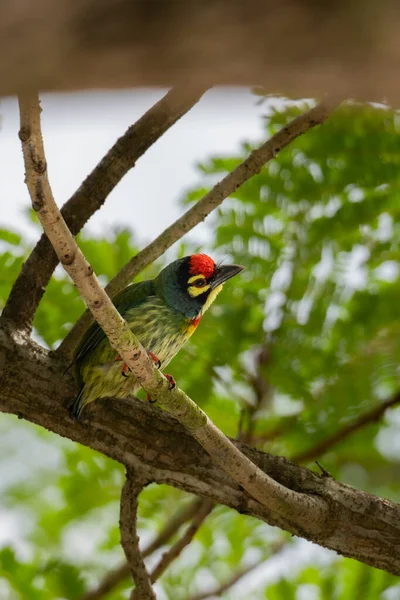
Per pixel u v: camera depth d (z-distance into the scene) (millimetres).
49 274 8258
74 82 2674
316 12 2471
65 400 8023
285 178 11859
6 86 2682
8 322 8031
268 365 11680
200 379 11664
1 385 7828
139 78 2695
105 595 11156
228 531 12445
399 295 11977
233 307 11812
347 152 11695
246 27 2514
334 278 11914
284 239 12008
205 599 12000
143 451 8078
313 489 8133
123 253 11914
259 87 2930
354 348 11805
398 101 2771
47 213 5602
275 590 11570
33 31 2514
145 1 2482
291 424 11883
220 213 12039
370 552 8141
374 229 12047
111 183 8719
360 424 11531
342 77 2674
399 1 2451
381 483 13594
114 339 6504
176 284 10031
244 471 7434
